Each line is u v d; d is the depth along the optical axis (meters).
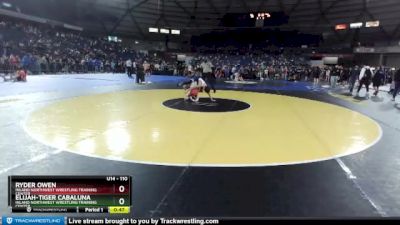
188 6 49.91
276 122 9.09
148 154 5.55
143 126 7.90
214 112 10.52
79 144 6.04
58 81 21.16
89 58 34.94
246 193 4.06
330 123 9.16
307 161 5.40
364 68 17.84
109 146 5.98
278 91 20.19
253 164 5.16
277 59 47.38
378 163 5.39
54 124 7.78
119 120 8.56
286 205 3.76
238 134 7.38
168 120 8.80
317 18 46.34
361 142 6.88
